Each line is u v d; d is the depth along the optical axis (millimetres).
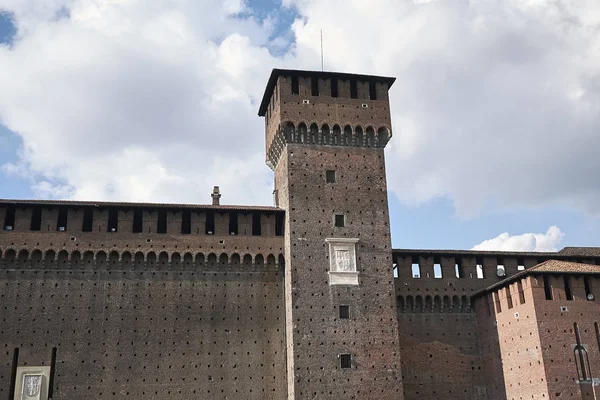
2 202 56312
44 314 55375
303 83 64625
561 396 54812
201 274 59094
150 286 57781
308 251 59562
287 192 61406
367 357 57344
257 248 60688
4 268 55812
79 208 58125
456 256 68000
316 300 58125
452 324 66375
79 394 53938
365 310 58812
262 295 59812
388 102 66188
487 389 64438
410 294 65688
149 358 55906
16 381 53344
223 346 57562
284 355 58562
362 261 60375
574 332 56844
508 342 61000
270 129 68625
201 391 55969
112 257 57750
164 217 60531
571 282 58438
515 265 68938
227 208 60562
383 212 62625
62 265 56812
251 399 56656
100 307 56375
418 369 64188
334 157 63375
